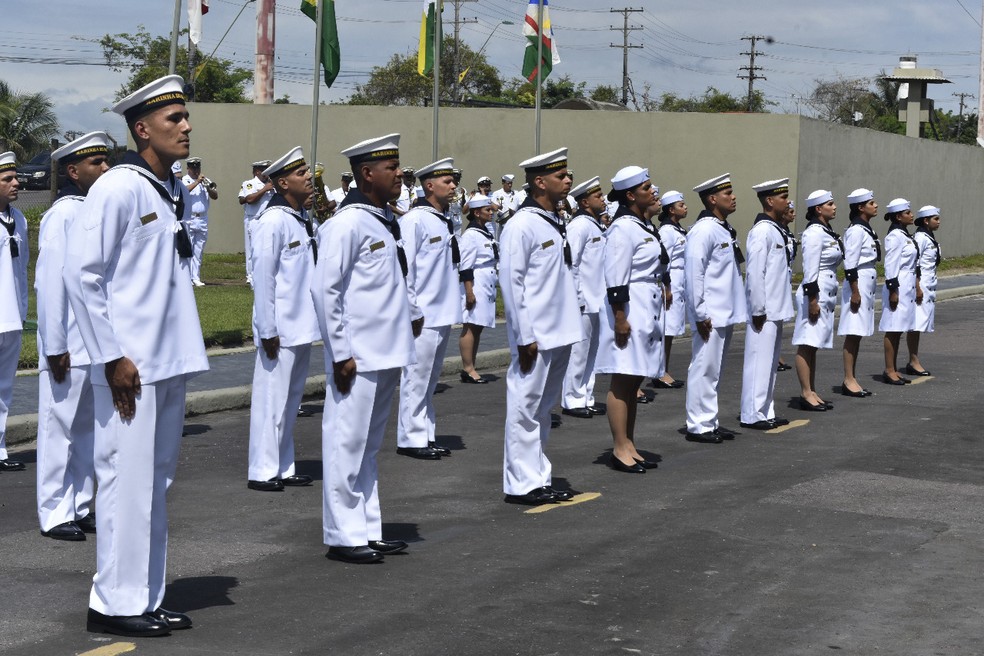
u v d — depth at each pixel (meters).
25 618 6.16
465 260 14.30
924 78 54.31
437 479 9.62
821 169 32.16
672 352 17.97
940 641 5.98
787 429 11.89
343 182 20.66
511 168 31.52
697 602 6.53
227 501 8.77
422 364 10.44
